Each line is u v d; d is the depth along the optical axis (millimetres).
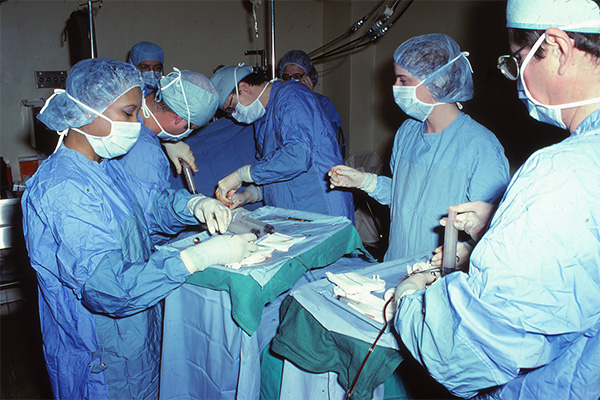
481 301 642
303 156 1796
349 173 1566
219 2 3621
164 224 1419
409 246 1455
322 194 1968
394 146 1591
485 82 2746
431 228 1397
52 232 1028
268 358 1317
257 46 3814
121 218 1139
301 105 1858
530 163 663
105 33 3320
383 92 3717
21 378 2133
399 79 1354
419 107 1345
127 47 3402
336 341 943
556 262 606
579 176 604
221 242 1134
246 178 1822
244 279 1086
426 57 1265
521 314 628
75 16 2480
